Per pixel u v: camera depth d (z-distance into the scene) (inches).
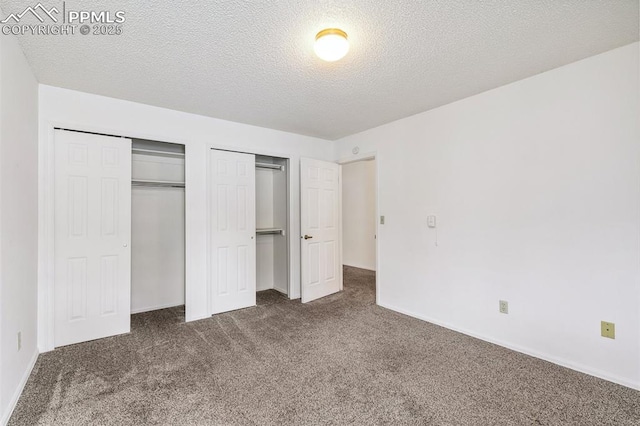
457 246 115.2
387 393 75.3
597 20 67.1
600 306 82.4
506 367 87.9
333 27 68.7
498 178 103.0
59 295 101.4
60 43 75.1
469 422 64.8
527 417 66.4
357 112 127.0
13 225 71.6
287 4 61.0
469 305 111.6
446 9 63.0
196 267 127.6
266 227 175.9
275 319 128.3
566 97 87.7
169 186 143.6
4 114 65.7
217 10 62.7
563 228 88.7
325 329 117.1
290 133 159.5
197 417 66.4
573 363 87.0
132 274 135.1
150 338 108.3
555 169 90.0
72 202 103.9
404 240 135.3
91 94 106.0
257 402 71.7
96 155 108.3
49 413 67.4
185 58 82.5
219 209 135.6
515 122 98.5
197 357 94.0
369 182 237.8
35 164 93.1
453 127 116.0
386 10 63.1
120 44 75.6
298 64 86.0
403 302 136.1
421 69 89.4
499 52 80.4
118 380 80.7
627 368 78.3
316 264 159.8
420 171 128.3
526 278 96.6
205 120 130.8
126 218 113.8
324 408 69.5
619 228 79.4
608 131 80.7
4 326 64.9
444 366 88.5
